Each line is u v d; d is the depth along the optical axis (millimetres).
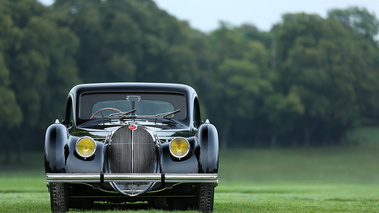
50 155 20156
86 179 19781
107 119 23000
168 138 21562
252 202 30594
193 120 23312
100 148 20562
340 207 27547
